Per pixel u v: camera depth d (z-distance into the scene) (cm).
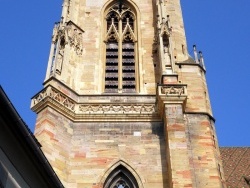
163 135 3769
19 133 2283
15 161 2333
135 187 3488
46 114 3603
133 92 4238
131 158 3619
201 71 4312
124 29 4800
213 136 3800
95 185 3453
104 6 4959
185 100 3756
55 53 4150
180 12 4909
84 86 4203
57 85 3856
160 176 3497
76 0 4884
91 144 3700
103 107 3938
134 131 3803
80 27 4644
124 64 4516
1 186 2152
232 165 4766
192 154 3594
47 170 2511
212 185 3416
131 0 4997
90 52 4491
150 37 4650
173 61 4128
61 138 3606
